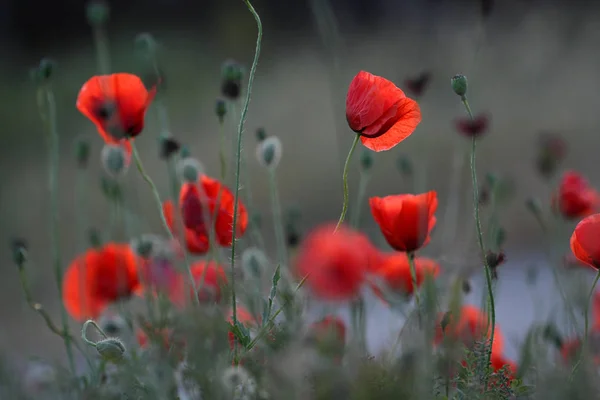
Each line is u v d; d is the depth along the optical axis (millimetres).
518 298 5367
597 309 3703
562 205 3781
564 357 3514
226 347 3340
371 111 3445
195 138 11016
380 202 3430
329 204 9000
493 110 11086
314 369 3270
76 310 3727
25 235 7656
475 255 3490
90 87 3508
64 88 13727
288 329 3318
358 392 3262
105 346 3387
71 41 16734
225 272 3535
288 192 9266
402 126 3479
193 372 3320
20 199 8906
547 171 3846
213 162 10008
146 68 3744
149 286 3547
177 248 3561
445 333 3365
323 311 3482
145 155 7637
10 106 12773
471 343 3400
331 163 9609
